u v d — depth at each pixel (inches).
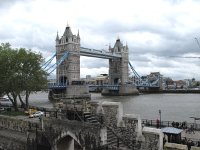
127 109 4997.5
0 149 1909.4
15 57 2630.4
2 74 2596.0
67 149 1567.4
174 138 1317.7
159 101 7229.3
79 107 1556.3
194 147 1130.0
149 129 1216.2
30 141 1690.5
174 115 4104.3
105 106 1421.0
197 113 4404.5
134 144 1259.2
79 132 1390.3
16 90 2628.0
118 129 1360.7
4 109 2517.2
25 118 1920.5
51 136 1552.7
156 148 1187.3
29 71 2741.1
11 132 1866.4
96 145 1299.2
